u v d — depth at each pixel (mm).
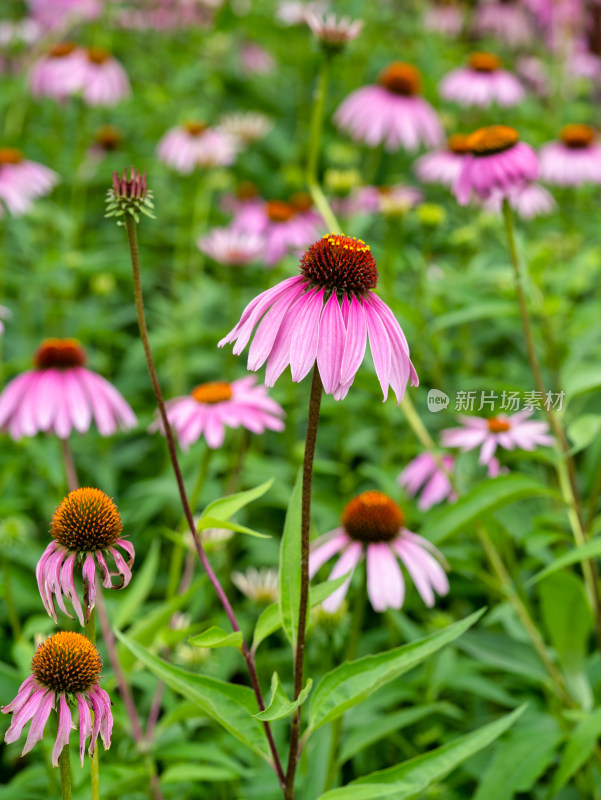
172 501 1599
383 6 3412
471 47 3557
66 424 1315
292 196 2320
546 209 2057
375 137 2238
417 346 1535
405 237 1951
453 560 1246
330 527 1433
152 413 1759
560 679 1211
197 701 1019
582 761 1117
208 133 2201
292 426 1656
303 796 1153
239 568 1570
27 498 1616
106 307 2186
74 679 955
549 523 1327
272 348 969
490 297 1371
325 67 1395
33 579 1404
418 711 1188
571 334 1566
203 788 1251
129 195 1020
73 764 1146
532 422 1324
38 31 3018
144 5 3111
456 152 2188
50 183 2020
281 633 1423
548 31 3383
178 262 2127
